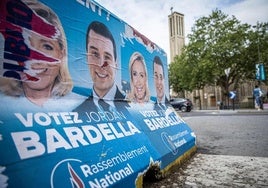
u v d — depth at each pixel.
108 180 2.28
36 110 2.28
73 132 2.44
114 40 3.94
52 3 2.73
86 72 3.18
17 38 2.28
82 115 2.81
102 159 2.45
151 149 3.37
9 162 1.72
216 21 31.81
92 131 2.69
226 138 6.83
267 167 3.91
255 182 3.22
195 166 4.06
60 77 2.74
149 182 3.27
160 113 5.05
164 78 6.23
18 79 2.23
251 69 31.83
